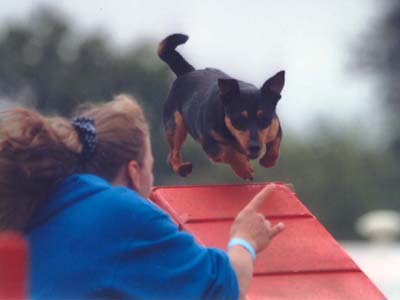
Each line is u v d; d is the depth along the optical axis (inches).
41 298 259.3
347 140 1609.3
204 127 348.5
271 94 342.6
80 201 266.2
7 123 267.7
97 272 258.4
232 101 339.0
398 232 1224.2
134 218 262.2
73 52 1520.7
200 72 366.6
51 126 272.1
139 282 258.5
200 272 260.5
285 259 323.6
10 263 200.1
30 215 267.9
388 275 804.0
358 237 1489.9
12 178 265.4
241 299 267.3
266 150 352.2
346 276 319.6
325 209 1531.7
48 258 262.2
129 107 282.0
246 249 270.5
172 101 370.9
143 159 281.0
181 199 347.9
